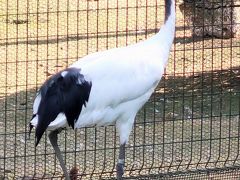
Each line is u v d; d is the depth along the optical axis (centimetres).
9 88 1509
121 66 1005
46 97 970
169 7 1041
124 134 1036
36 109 973
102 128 1292
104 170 1134
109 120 1017
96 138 1203
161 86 1499
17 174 1120
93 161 1171
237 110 1405
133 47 1034
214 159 1177
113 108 1010
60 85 973
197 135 1280
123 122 1032
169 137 1274
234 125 1331
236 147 1225
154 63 1027
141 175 1115
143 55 1026
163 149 1132
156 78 1031
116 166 1052
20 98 1460
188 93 1473
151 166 1123
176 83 1516
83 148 1218
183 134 1229
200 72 1470
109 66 999
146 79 1020
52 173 1123
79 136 1266
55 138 1011
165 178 1124
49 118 963
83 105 983
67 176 1015
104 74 995
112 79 998
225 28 1752
